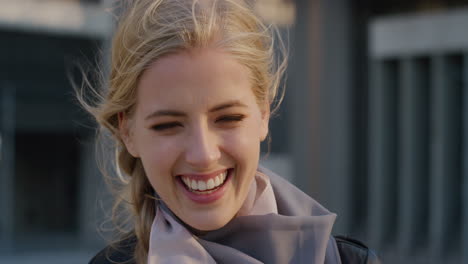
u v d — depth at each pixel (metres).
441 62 7.45
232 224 1.20
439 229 7.36
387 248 7.88
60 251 9.23
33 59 8.94
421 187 7.91
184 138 1.06
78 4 8.77
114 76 1.20
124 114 1.19
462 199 7.50
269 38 1.19
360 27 8.54
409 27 7.75
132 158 1.33
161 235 1.19
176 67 1.03
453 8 7.47
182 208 1.11
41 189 12.17
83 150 9.87
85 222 9.86
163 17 1.06
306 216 1.20
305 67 8.36
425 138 7.95
